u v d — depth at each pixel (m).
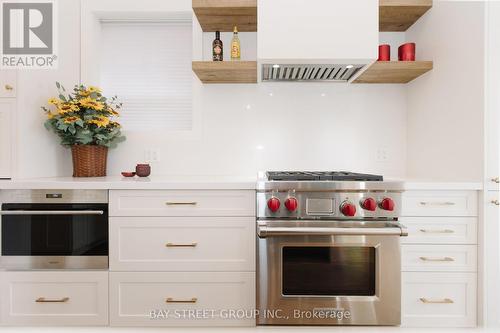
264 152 2.21
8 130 1.66
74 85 2.14
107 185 1.55
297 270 1.52
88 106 1.90
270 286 1.52
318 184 1.50
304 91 2.21
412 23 2.11
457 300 1.54
